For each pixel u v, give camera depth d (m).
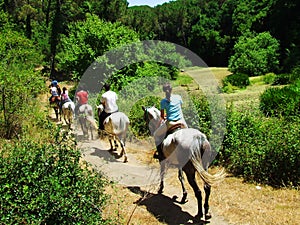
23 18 39.69
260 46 37.09
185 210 6.78
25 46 19.20
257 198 7.15
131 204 6.96
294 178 7.86
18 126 10.01
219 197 7.23
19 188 4.92
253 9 52.41
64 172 5.36
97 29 19.64
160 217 6.48
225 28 58.06
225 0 65.38
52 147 5.66
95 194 5.50
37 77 11.62
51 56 33.81
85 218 4.89
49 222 4.83
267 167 7.96
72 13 38.38
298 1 42.25
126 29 20.84
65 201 4.82
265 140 8.24
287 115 10.59
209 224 6.19
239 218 6.37
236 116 9.20
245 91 24.72
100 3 36.81
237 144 8.50
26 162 5.33
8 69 10.99
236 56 37.41
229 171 8.56
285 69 34.50
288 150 7.77
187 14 65.25
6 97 10.09
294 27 40.91
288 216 6.39
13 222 4.66
